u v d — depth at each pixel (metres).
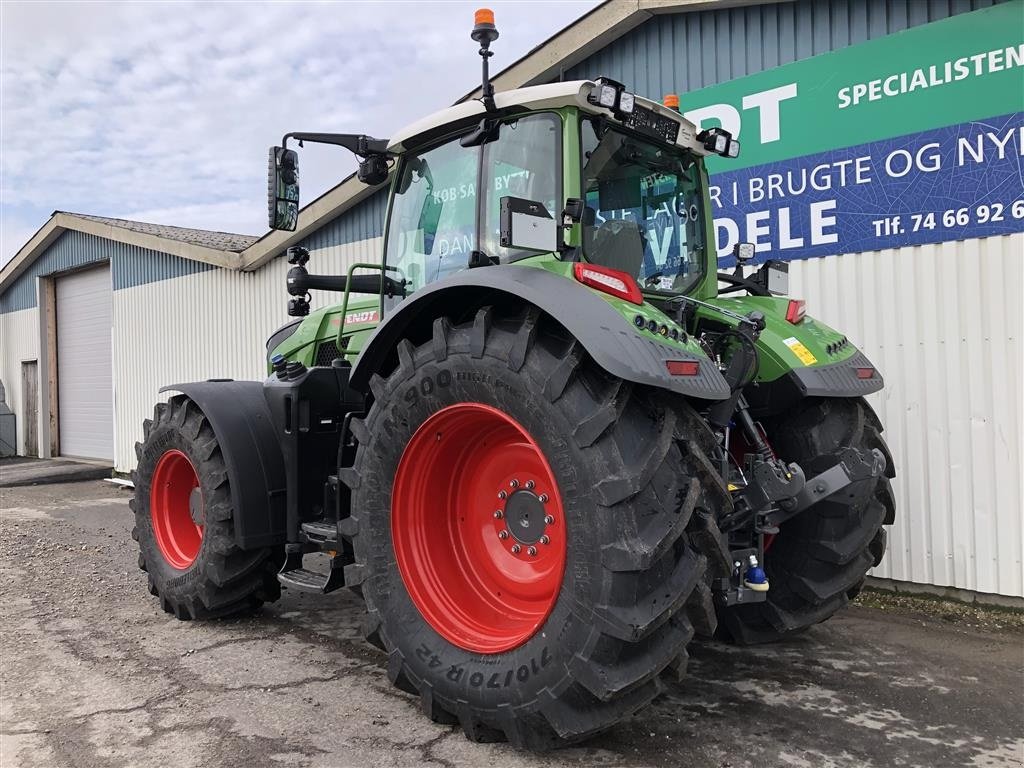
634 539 2.42
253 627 4.30
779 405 3.55
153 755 2.73
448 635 2.90
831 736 2.89
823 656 3.79
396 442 3.09
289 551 3.94
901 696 3.28
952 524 4.70
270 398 4.12
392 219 4.02
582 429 2.50
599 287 2.73
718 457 2.77
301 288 4.27
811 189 5.24
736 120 5.57
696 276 3.79
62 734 2.91
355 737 2.88
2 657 3.78
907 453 4.86
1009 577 4.50
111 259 12.56
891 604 4.73
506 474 3.08
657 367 2.50
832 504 3.38
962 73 4.59
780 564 3.53
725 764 2.67
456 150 3.65
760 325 3.21
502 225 2.72
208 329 10.42
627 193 3.41
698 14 5.73
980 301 4.57
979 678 3.49
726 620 3.75
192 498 4.40
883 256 4.95
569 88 3.05
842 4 5.08
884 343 4.95
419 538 3.11
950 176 4.66
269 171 3.83
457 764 2.66
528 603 3.00
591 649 2.44
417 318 3.19
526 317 2.74
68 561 5.98
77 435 14.85
